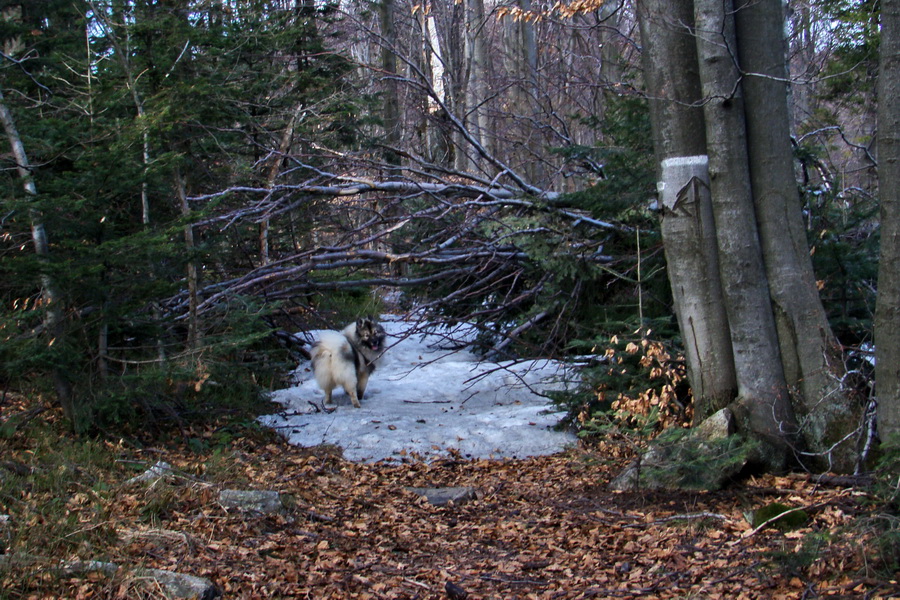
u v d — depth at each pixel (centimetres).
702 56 700
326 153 1423
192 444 868
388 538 645
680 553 557
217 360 912
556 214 1138
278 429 994
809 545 491
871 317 852
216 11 1262
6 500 580
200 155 1227
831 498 595
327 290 1322
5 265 726
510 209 1223
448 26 2228
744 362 723
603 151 1084
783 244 712
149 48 982
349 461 899
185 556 533
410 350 1475
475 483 828
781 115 709
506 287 1350
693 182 739
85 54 1107
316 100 1480
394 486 809
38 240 782
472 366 1330
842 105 1422
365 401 1152
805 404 713
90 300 811
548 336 1198
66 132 794
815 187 969
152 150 892
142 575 471
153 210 1023
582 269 1093
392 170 1280
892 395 608
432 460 912
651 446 738
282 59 1536
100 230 810
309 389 1190
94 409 816
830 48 1364
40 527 528
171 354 919
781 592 470
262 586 498
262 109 1441
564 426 1002
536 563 573
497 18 1234
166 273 884
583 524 660
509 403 1176
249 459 859
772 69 700
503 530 664
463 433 991
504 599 503
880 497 529
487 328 1268
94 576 468
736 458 664
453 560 593
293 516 672
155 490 649
